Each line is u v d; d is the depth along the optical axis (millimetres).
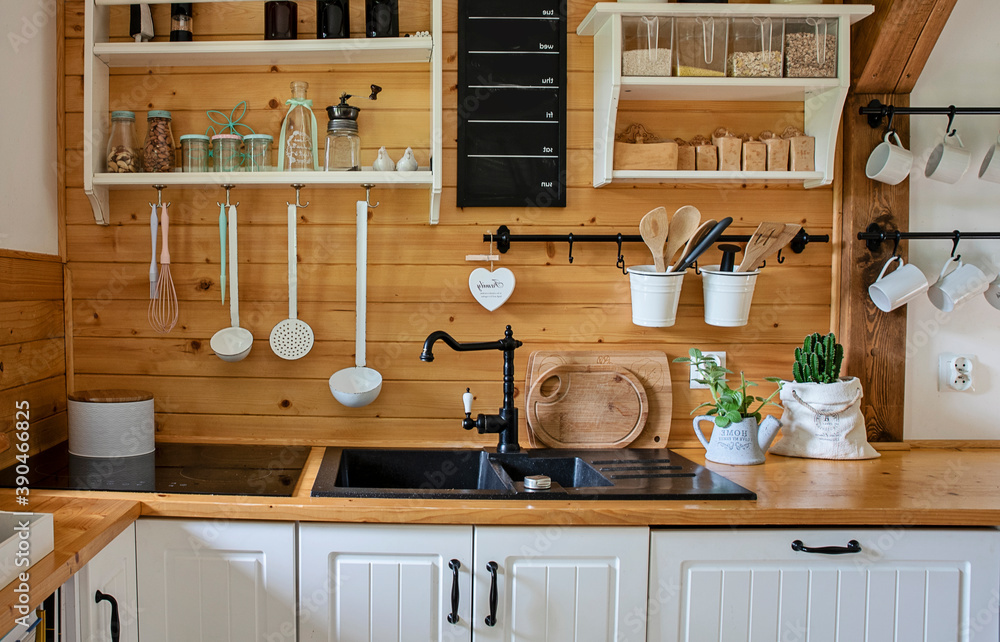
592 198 1853
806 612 1379
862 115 1833
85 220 1827
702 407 1886
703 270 1791
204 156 1748
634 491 1419
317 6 1746
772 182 1842
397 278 1848
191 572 1365
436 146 1685
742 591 1372
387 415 1863
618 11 1620
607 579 1365
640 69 1661
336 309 1854
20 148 1641
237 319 1811
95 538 1177
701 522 1352
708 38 1674
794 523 1359
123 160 1709
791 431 1798
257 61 1797
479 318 1861
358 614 1368
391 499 1391
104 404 1671
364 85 1835
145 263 1836
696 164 1760
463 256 1850
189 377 1854
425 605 1368
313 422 1861
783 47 1681
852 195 1844
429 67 1829
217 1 1689
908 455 1814
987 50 1864
